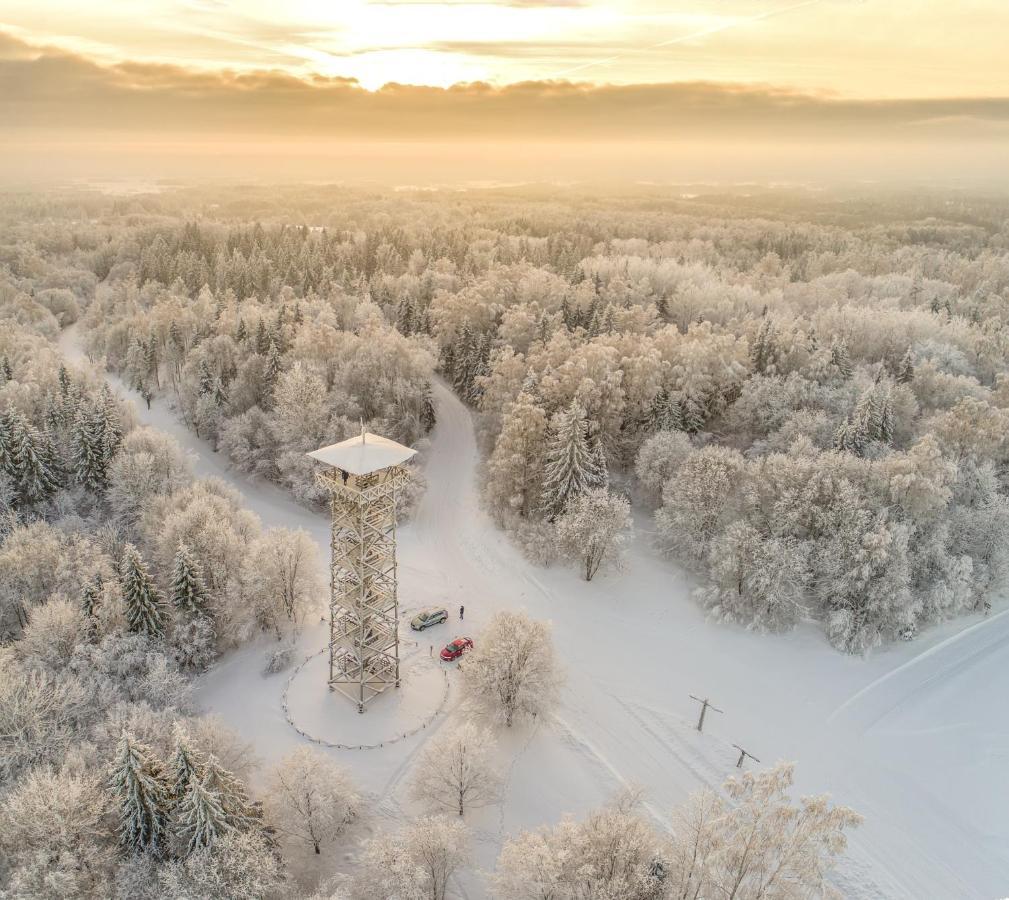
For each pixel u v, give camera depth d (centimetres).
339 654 5328
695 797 3262
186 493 6956
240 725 5038
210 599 5791
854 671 5866
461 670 5184
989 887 4188
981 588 6438
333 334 10050
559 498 7100
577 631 6188
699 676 5738
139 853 3625
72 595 5725
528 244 19150
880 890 4100
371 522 4975
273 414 9062
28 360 10162
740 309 11569
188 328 11444
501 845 4262
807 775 4872
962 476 6869
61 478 7762
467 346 10881
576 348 9412
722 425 8744
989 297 12975
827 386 8606
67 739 4309
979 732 5300
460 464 9100
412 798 4384
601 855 3403
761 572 6034
